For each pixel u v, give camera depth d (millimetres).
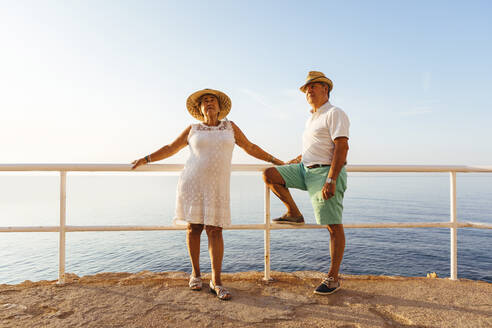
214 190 1969
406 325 1565
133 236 96125
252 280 2266
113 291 1997
